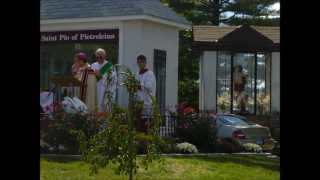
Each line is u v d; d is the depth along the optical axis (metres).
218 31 28.48
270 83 27.34
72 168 11.63
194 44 27.77
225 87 27.80
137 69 19.39
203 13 44.44
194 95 43.78
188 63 43.59
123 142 9.04
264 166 13.65
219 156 14.84
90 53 20.64
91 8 19.94
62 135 14.16
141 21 19.55
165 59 20.81
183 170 12.19
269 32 29.33
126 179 10.59
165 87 20.69
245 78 27.94
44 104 16.48
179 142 16.62
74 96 16.72
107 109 9.77
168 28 21.02
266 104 27.77
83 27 20.03
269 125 25.38
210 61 27.27
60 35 20.31
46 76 20.70
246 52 27.11
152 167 11.81
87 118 13.95
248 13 43.88
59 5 20.39
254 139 19.95
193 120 16.89
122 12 19.53
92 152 9.13
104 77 16.20
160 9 20.66
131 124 9.14
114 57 20.44
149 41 19.94
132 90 9.48
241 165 13.58
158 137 9.49
